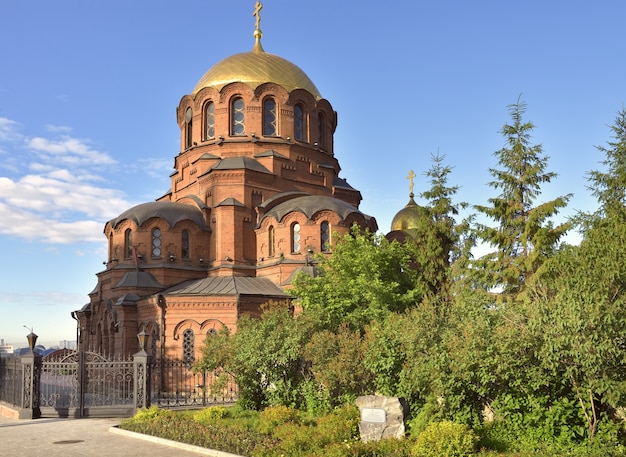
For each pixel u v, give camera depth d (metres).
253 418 22.77
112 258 44.59
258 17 53.06
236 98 47.56
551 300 18.17
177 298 37.59
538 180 30.02
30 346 27.27
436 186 36.62
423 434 15.71
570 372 15.56
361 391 22.23
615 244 18.69
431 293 32.50
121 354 39.59
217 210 43.91
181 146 51.16
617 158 27.97
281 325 26.34
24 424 24.97
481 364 16.78
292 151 47.31
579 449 15.09
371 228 46.75
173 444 19.27
